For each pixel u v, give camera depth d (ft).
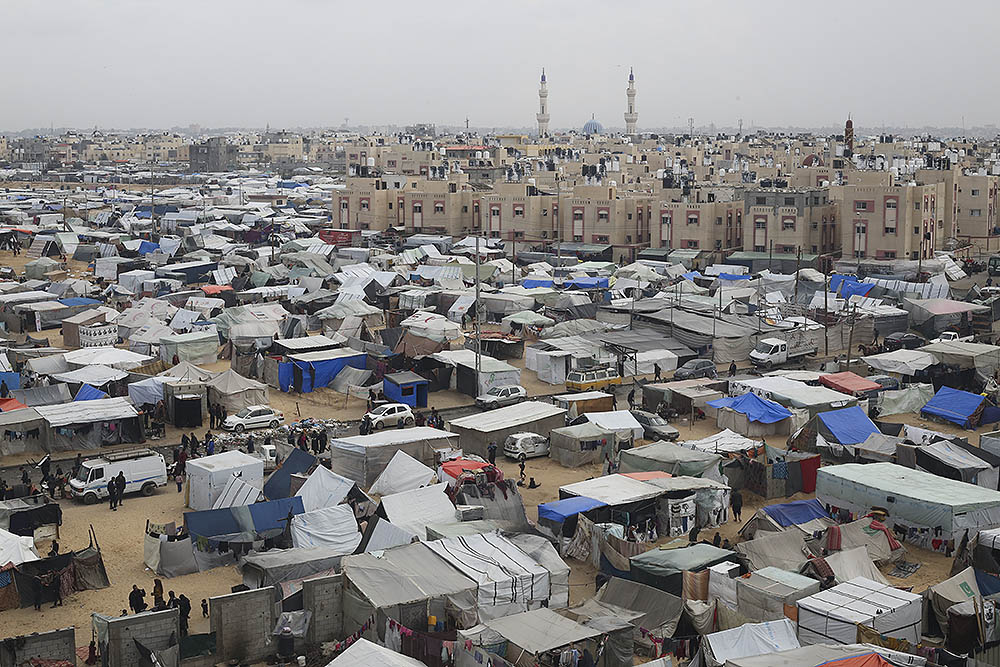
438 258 442.09
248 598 116.98
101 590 137.08
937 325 309.63
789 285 371.56
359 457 179.11
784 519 155.53
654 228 482.28
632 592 125.90
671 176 561.84
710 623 121.39
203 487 166.50
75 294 353.72
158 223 582.76
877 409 228.22
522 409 211.00
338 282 372.38
